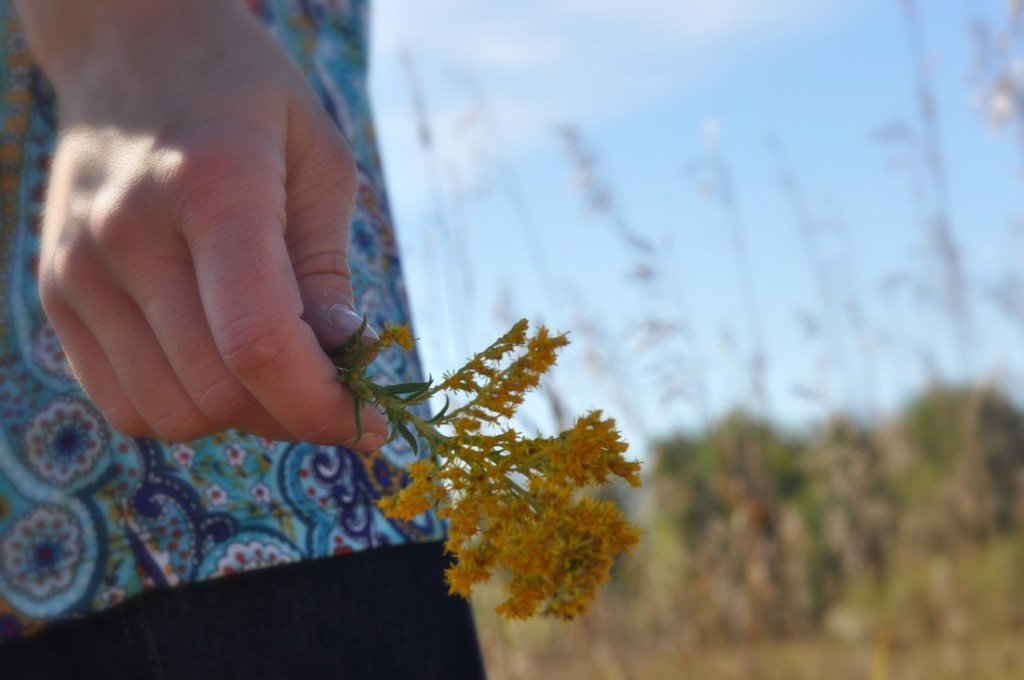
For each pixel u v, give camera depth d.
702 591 1.80
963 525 2.17
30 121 0.51
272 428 0.38
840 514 2.22
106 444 0.49
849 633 2.09
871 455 2.23
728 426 1.94
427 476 0.40
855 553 2.20
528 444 0.39
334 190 0.41
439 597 0.52
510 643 1.53
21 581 0.48
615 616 1.73
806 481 2.40
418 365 0.57
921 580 2.14
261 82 0.39
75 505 0.48
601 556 0.38
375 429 0.38
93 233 0.37
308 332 0.36
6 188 0.51
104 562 0.48
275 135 0.39
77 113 0.40
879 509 2.21
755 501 1.86
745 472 1.95
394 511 0.39
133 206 0.37
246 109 0.38
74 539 0.48
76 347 0.40
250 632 0.48
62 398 0.49
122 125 0.39
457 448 0.39
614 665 1.69
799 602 1.91
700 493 1.92
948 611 2.05
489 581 0.39
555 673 1.66
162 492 0.48
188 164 0.36
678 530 1.92
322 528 0.50
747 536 1.82
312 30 0.58
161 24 0.41
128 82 0.40
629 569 1.89
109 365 0.40
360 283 0.54
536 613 0.39
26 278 0.50
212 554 0.48
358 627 0.50
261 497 0.49
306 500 0.50
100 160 0.39
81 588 0.48
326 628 0.49
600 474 0.39
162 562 0.48
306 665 0.48
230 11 0.41
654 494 1.92
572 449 0.39
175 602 0.48
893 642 2.07
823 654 1.92
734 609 1.79
